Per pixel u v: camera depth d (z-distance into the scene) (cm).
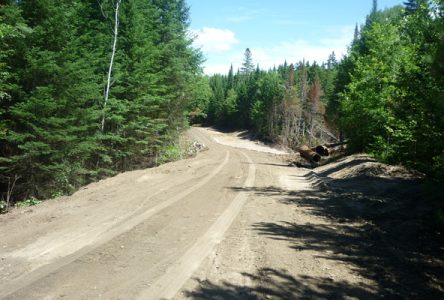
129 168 2561
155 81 2466
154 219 934
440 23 962
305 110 7288
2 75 1403
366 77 2181
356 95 2361
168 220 930
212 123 11575
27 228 849
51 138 1560
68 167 1675
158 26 2817
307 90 7819
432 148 991
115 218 936
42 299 500
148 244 740
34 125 1519
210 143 5734
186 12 3142
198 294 523
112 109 2253
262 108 7919
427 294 562
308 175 2139
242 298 516
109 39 2269
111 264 630
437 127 952
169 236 798
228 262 652
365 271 640
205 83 3419
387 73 1983
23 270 600
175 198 1211
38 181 1662
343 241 809
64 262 636
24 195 1653
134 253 686
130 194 1261
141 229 843
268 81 7962
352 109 2408
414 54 1241
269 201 1232
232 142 6869
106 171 2114
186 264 638
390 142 1973
